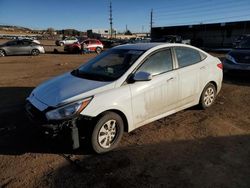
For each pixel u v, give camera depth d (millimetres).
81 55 24781
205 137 4797
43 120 3971
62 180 3547
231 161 3979
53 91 4359
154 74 4812
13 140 4703
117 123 4305
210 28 44094
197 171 3725
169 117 5754
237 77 10234
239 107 6465
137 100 4496
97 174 3674
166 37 32719
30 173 3713
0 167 3865
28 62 17594
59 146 4461
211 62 6078
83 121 4055
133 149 4367
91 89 4184
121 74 4477
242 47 10320
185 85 5363
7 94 7949
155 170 3758
